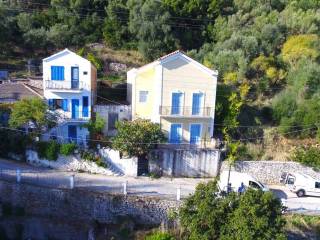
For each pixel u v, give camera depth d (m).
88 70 38.53
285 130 41.00
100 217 29.89
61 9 62.91
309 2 65.75
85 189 30.67
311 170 37.38
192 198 25.39
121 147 34.97
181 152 36.31
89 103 39.06
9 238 29.88
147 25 59.03
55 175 33.59
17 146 36.19
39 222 29.94
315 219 30.39
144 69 38.88
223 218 23.91
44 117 35.91
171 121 38.06
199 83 38.16
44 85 38.00
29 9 63.25
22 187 30.14
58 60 37.88
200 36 62.53
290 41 55.16
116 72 53.38
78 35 60.06
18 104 35.66
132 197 30.06
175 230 28.45
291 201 33.22
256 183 32.50
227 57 51.66
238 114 41.59
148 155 35.97
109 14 63.19
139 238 28.56
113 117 40.28
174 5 62.22
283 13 61.84
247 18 61.81
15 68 51.41
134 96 39.31
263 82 48.81
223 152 37.38
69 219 29.97
